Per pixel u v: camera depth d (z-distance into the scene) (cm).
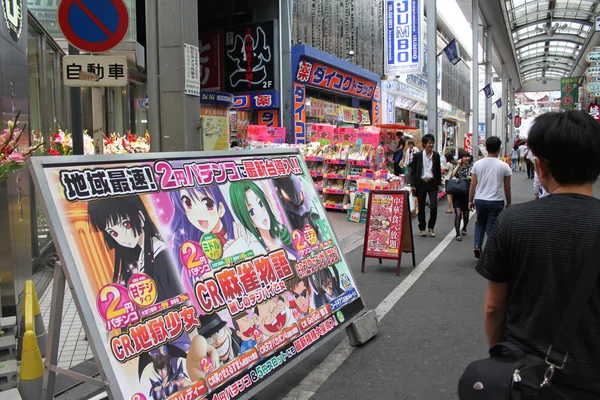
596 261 165
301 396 371
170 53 548
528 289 179
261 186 404
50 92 919
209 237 339
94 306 264
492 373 171
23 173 596
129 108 1432
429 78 1656
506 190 758
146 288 291
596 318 165
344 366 420
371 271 744
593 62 2620
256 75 1822
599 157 177
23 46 600
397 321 525
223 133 1126
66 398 364
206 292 322
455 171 1007
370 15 2519
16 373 360
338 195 1344
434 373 403
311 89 2058
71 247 265
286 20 1798
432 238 1011
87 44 479
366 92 2486
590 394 164
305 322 392
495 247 190
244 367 327
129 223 296
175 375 288
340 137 1316
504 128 4941
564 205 177
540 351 173
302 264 413
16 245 562
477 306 569
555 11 3128
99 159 294
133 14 1171
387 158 1352
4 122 527
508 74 5231
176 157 340
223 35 1872
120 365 264
